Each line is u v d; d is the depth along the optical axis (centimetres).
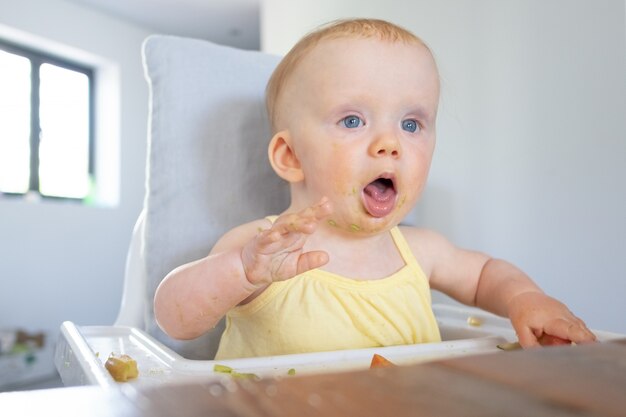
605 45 101
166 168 86
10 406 16
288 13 183
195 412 15
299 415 15
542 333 64
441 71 129
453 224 127
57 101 309
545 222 110
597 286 102
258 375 52
